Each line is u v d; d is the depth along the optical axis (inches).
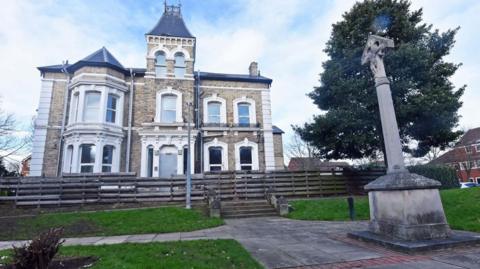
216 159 745.6
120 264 192.9
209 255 213.8
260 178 597.6
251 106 804.0
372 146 609.3
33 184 501.0
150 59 740.0
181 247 242.2
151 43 753.0
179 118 714.8
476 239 227.1
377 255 205.8
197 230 350.0
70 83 687.7
